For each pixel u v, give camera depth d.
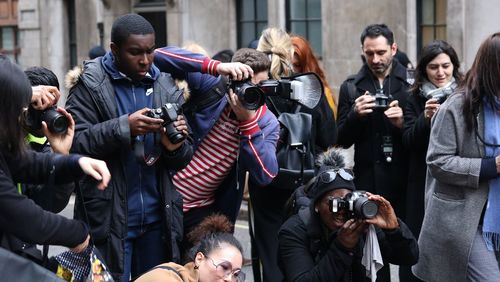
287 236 5.57
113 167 5.62
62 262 4.54
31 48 20.89
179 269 4.96
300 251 5.52
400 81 7.99
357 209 5.22
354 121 7.57
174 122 5.52
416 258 5.59
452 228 6.11
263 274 6.74
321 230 5.54
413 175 7.36
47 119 4.84
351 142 7.76
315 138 7.20
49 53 20.67
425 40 15.10
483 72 5.96
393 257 5.61
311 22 16.27
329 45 15.84
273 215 6.80
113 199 5.59
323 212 5.42
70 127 4.95
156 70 5.86
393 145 7.61
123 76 5.69
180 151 5.72
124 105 5.71
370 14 15.41
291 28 16.48
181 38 17.70
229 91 6.08
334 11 15.73
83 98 5.66
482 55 5.97
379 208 5.33
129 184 5.71
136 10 18.36
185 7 17.62
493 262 6.05
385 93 7.95
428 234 6.27
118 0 18.48
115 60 5.70
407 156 7.62
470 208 6.05
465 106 6.03
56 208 5.20
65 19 20.52
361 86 8.00
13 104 4.07
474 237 6.04
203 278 4.94
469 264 6.09
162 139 5.65
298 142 6.73
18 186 5.15
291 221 5.62
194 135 6.44
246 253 10.23
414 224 7.36
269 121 6.48
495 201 6.04
